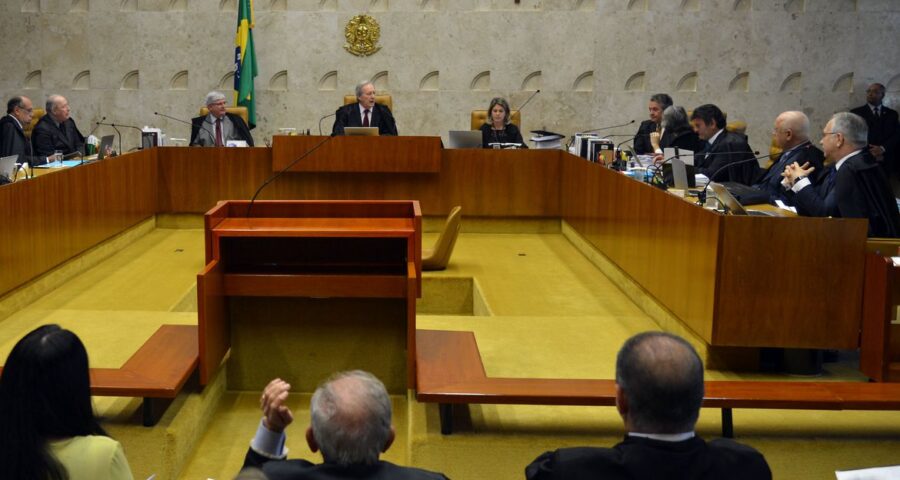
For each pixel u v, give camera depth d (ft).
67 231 21.30
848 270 14.80
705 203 17.24
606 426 13.44
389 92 39.47
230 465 13.71
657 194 18.66
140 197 26.58
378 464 7.12
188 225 28.07
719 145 23.67
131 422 13.25
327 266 16.05
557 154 28.14
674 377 7.01
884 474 8.35
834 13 38.83
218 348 15.12
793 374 15.65
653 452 7.02
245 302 16.24
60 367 7.36
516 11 38.96
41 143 28.76
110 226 24.18
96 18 38.83
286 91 39.42
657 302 18.83
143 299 19.93
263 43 39.09
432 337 15.51
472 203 28.19
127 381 12.98
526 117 39.70
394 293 15.11
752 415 14.03
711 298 15.12
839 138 15.94
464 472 12.97
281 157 27.22
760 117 39.58
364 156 27.37
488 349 16.65
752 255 14.84
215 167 27.68
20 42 39.04
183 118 39.58
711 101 39.42
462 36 39.09
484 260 24.70
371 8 38.93
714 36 39.04
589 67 39.29
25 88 39.34
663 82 39.40
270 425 7.97
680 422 7.07
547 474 7.29
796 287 14.88
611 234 22.61
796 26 38.91
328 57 39.19
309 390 16.61
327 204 15.97
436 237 27.68
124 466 7.47
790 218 14.74
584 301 20.62
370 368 16.60
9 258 18.24
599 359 16.20
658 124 30.12
